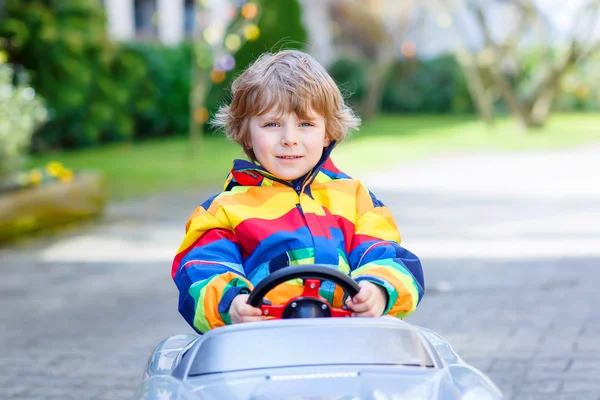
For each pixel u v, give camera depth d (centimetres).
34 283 838
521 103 2836
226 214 306
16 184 1116
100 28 2191
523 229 1051
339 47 4247
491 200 1316
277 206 306
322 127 308
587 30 2753
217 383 252
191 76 2550
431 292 740
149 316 698
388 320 273
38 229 1113
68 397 502
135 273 874
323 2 3409
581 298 707
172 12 2858
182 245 312
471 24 4150
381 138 2567
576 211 1187
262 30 2350
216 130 382
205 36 1953
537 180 1562
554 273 804
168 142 2442
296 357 261
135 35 2845
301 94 299
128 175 1688
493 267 837
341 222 313
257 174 312
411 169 1775
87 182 1207
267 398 241
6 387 522
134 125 2478
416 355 265
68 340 630
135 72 2309
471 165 1850
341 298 301
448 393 247
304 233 301
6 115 1103
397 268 296
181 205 1327
